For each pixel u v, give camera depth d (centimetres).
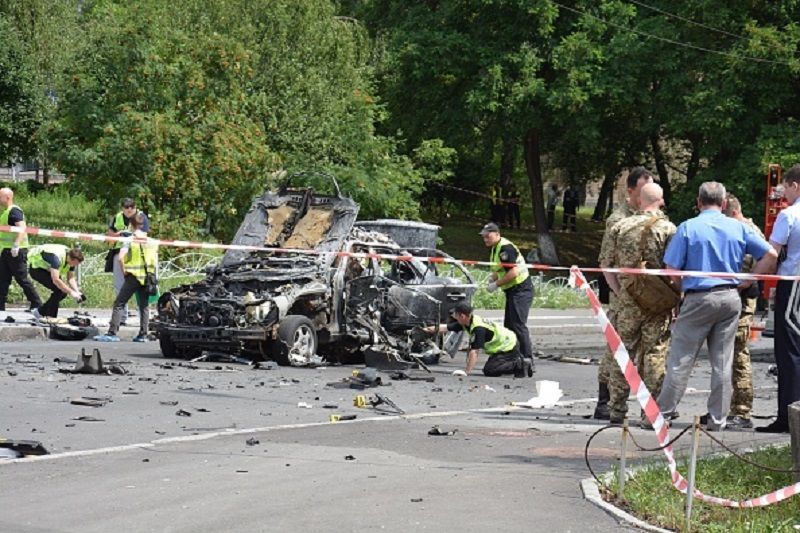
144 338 2564
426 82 6000
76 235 2003
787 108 5647
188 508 969
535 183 6178
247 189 4222
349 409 1633
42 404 1565
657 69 5519
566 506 1005
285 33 5062
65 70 4328
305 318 2211
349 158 5078
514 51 5728
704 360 2677
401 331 2367
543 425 1518
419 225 2775
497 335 2183
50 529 897
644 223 1505
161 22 4453
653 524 955
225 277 2297
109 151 4041
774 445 1333
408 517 948
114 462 1170
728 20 5472
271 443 1302
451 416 1590
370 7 6662
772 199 3506
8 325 2498
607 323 1020
